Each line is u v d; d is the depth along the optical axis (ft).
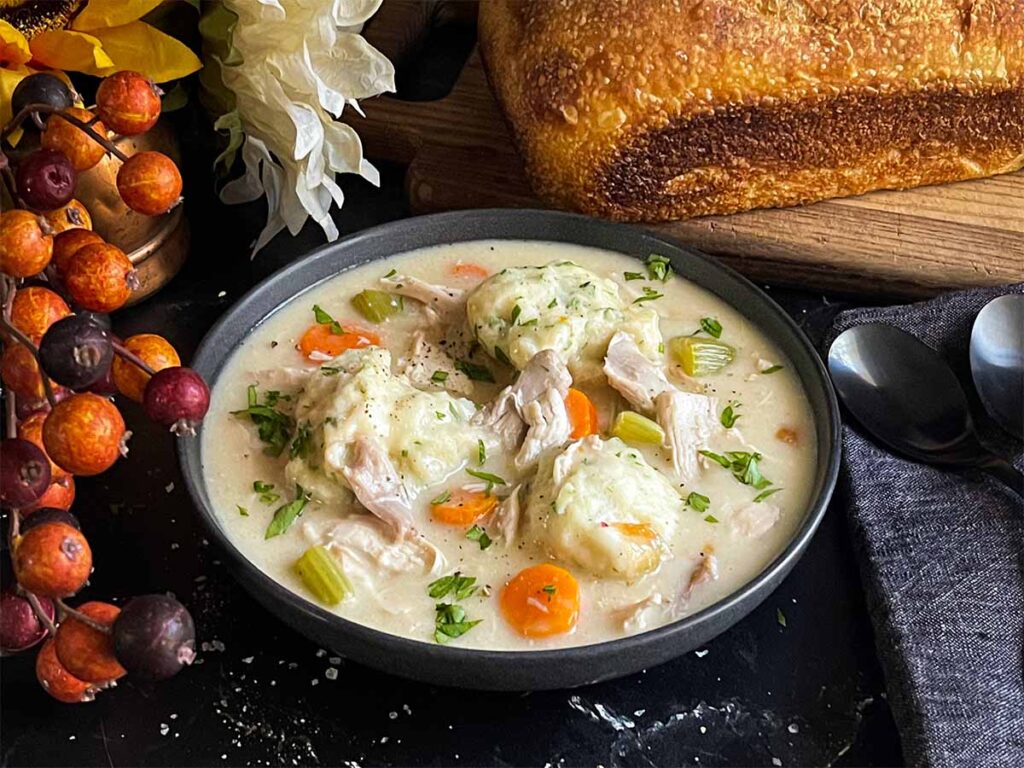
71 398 1.02
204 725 1.27
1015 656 1.30
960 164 1.89
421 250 1.67
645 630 1.25
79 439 1.00
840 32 1.74
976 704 1.25
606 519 1.29
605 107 1.72
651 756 1.25
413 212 1.89
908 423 1.55
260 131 1.63
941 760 1.20
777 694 1.31
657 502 1.33
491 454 1.41
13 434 1.05
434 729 1.27
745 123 1.76
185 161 1.91
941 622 1.32
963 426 1.54
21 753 1.24
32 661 1.31
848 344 1.60
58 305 1.10
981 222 1.85
